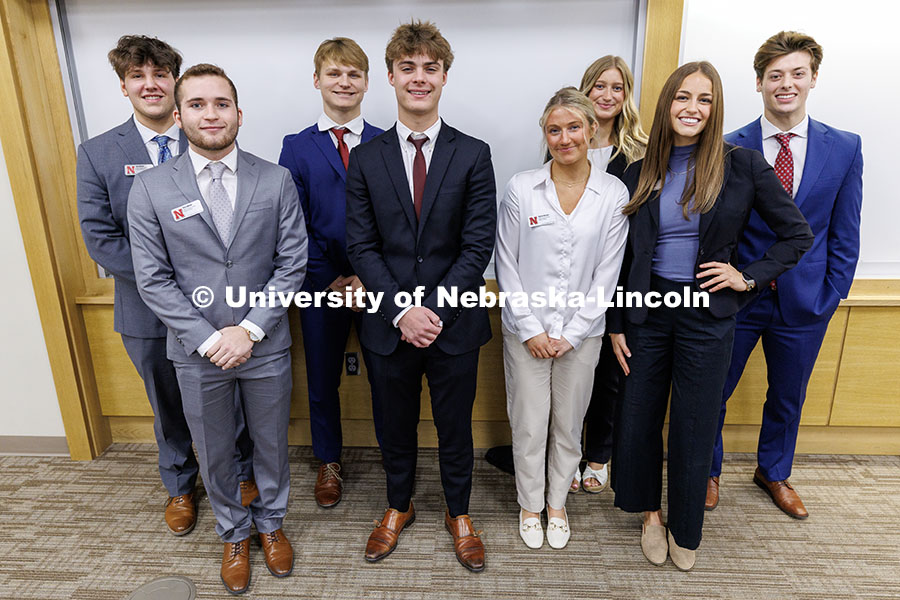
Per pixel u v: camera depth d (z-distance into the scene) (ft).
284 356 5.75
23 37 7.06
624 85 6.57
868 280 7.67
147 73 5.85
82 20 7.26
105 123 7.63
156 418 6.77
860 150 6.23
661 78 7.01
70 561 6.33
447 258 5.63
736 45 6.98
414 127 5.49
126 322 6.39
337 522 6.95
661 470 6.23
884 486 7.50
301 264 5.65
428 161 5.58
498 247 6.15
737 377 6.89
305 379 8.16
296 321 7.91
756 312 6.58
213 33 7.25
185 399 5.46
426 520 6.94
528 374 6.09
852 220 6.31
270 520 6.15
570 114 5.34
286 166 6.73
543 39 7.10
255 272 5.41
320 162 6.59
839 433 8.12
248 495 7.30
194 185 5.14
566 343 5.84
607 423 7.30
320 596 5.84
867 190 7.38
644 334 5.74
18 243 7.60
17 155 7.15
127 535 6.73
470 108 7.37
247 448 7.21
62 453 8.41
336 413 7.39
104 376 8.20
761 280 5.35
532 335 5.84
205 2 7.14
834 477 7.68
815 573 6.10
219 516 5.93
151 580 6.07
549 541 6.48
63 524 6.91
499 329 7.88
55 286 7.59
